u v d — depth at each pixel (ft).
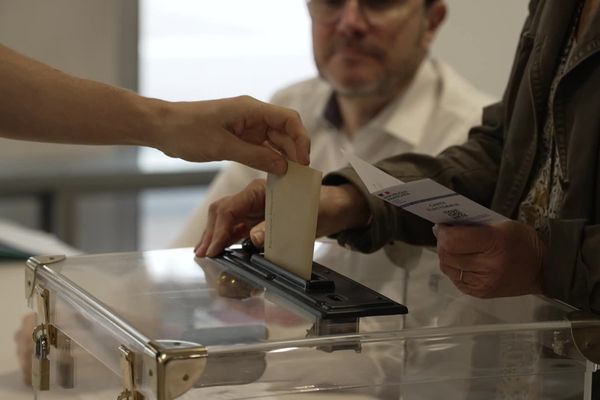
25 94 3.94
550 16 4.37
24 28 13.00
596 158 3.94
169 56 13.89
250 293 3.73
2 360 5.82
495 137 4.99
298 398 3.15
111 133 3.99
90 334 3.60
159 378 2.97
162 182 14.02
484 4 8.36
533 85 4.38
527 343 3.47
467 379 3.42
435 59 8.30
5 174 13.32
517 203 4.50
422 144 7.76
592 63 3.99
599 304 3.66
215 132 3.94
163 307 3.51
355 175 4.60
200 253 4.41
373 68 7.45
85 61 13.38
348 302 3.56
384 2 7.32
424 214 3.69
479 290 3.79
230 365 3.04
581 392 3.58
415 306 3.70
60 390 4.00
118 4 13.46
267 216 4.06
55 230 13.66
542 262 3.87
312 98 8.30
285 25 14.17
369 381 3.26
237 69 14.17
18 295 7.09
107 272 4.06
